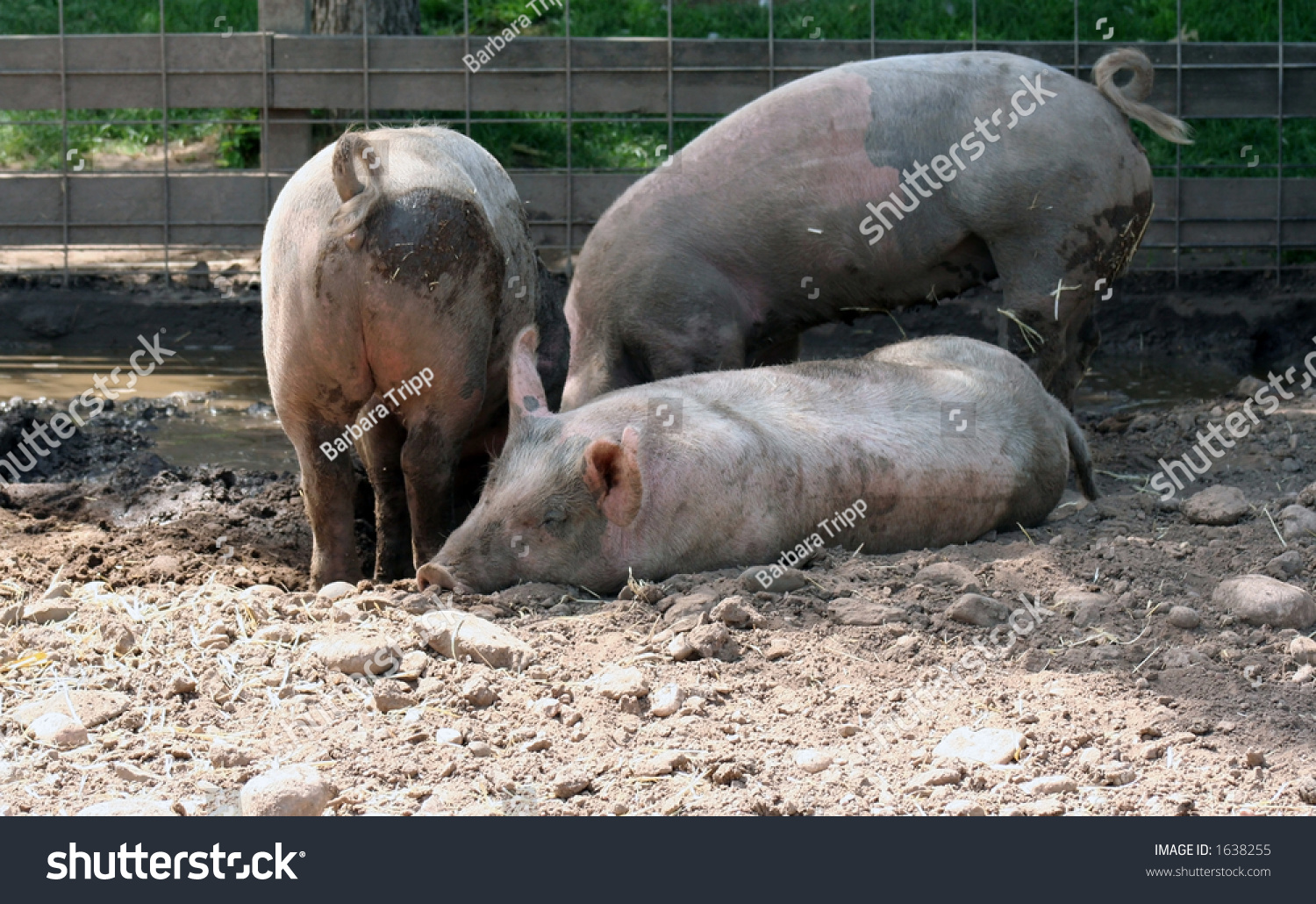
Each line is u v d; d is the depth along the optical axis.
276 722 3.94
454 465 5.59
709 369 7.24
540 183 11.55
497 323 5.86
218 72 11.49
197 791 3.59
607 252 7.30
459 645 4.33
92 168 13.89
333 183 5.11
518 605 4.91
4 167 13.90
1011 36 14.41
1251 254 11.81
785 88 7.33
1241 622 4.68
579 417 5.25
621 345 7.34
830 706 4.06
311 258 5.06
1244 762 3.73
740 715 3.99
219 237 11.79
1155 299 11.24
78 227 11.76
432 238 5.05
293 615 4.73
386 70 11.45
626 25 15.58
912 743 3.87
